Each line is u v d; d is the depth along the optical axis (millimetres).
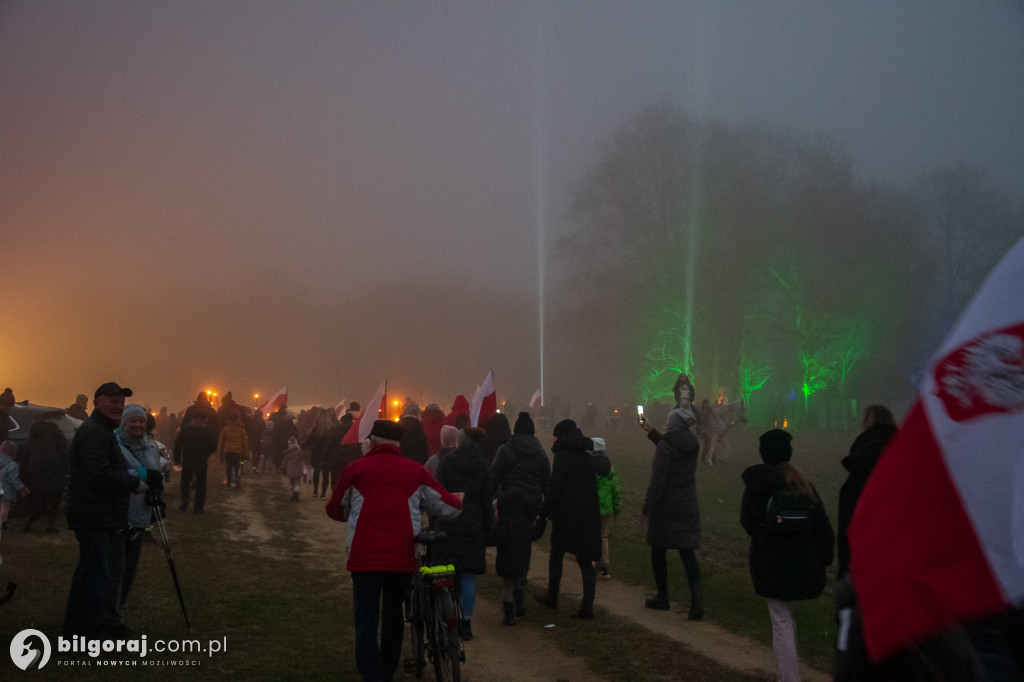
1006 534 2648
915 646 3086
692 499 8797
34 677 6090
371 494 5840
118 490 6723
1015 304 2736
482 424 13414
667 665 7059
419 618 6340
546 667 6988
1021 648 3496
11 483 11547
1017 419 2680
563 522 8648
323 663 6750
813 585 6199
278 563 10898
